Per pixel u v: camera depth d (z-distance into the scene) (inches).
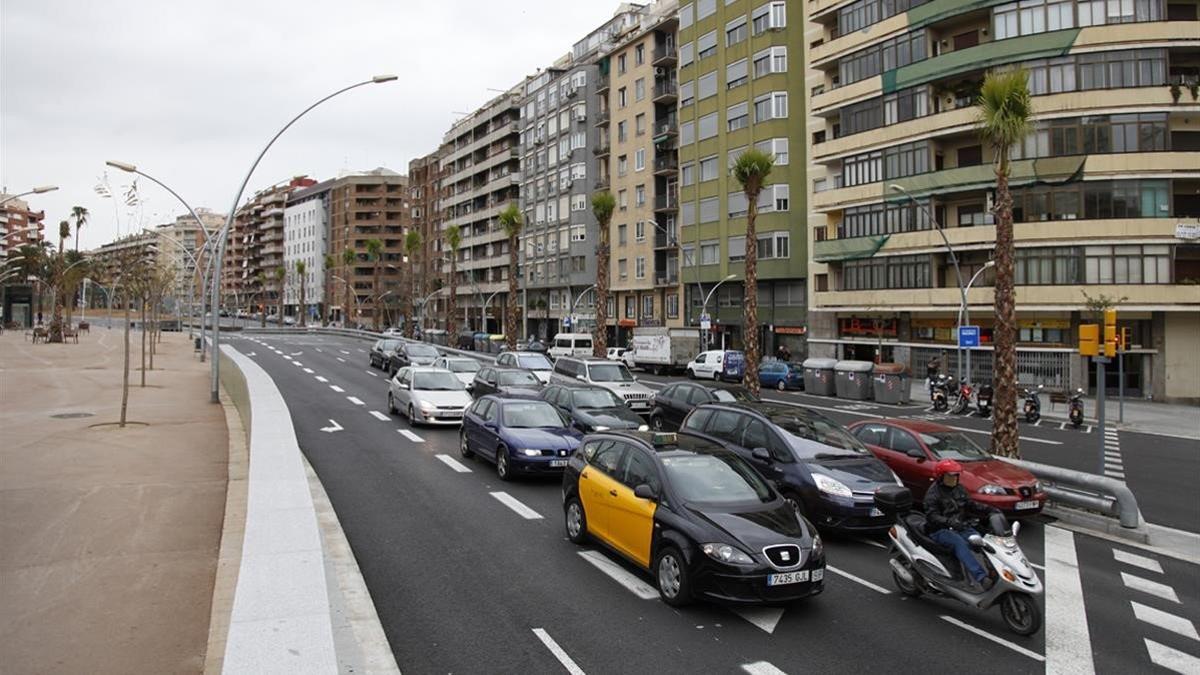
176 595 292.5
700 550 292.0
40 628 261.0
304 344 2475.4
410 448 669.3
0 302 3102.9
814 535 311.0
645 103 2409.0
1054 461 727.1
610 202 1627.7
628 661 251.8
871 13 1579.7
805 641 274.8
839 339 1734.7
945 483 323.3
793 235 1846.7
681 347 1787.6
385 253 5024.6
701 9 2096.5
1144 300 1242.0
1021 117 606.2
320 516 431.8
